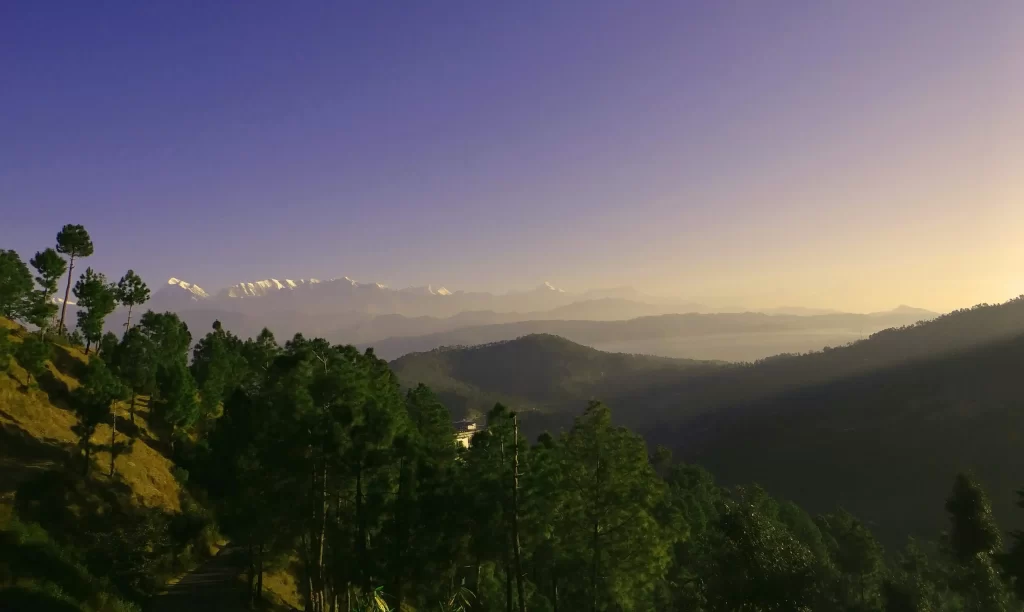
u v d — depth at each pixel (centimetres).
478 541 2880
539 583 4000
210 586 3356
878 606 4106
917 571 5325
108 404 3712
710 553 3278
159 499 3997
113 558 2909
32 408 4128
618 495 3275
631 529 3294
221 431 3145
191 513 4153
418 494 2756
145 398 6094
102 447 3747
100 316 5872
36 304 5125
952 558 3675
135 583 2936
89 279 5850
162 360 6125
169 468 4622
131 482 3906
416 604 3712
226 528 3084
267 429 2830
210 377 6034
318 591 2933
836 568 5319
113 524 3142
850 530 5744
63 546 2662
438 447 3650
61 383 4812
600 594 3253
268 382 3056
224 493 3127
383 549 2745
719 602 2709
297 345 3803
